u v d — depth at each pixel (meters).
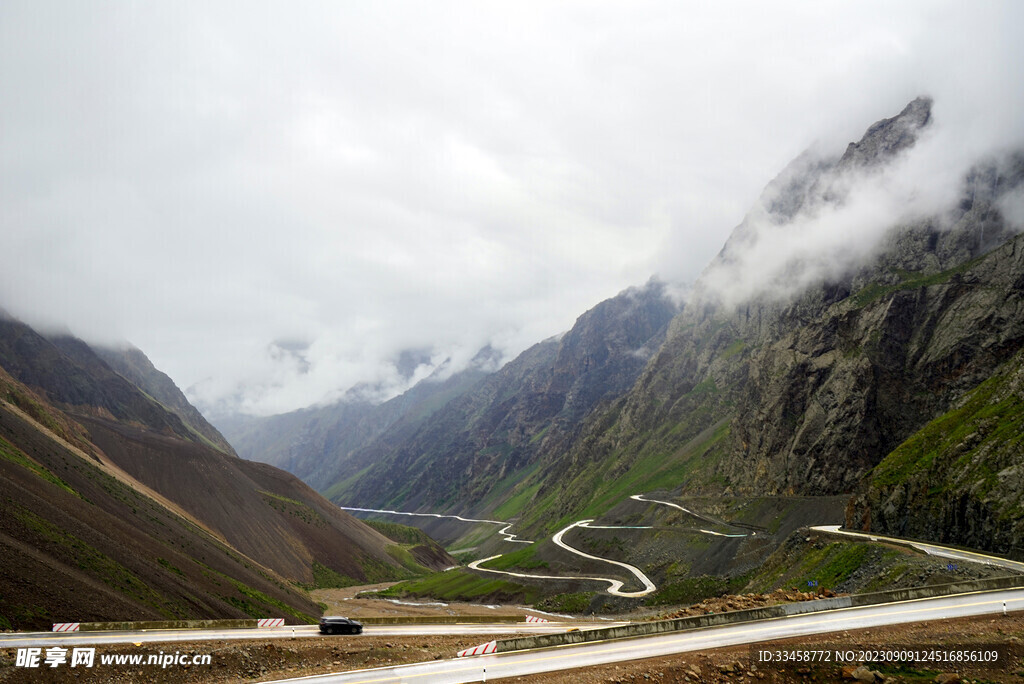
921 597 46.59
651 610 104.25
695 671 34.53
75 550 65.19
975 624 38.56
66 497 81.38
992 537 65.94
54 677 40.75
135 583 67.69
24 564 56.00
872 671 33.34
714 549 124.50
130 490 119.00
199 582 84.06
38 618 51.53
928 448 88.62
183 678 43.22
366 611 126.31
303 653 48.34
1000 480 68.44
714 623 44.34
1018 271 130.12
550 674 35.72
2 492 66.44
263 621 59.69
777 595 51.84
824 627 40.62
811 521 120.19
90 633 50.78
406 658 47.06
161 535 101.50
